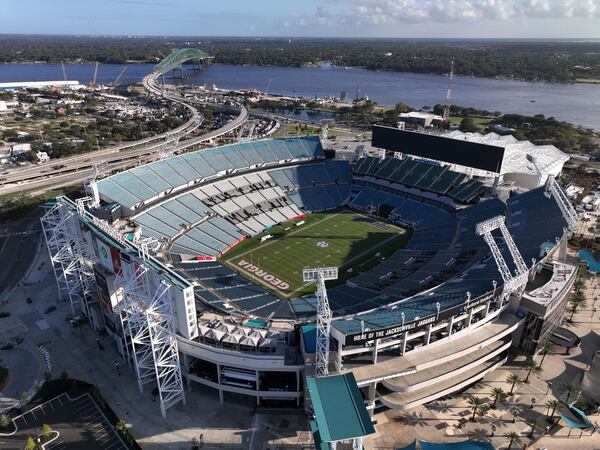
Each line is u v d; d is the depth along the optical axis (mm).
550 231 112875
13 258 137500
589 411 81625
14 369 91562
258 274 128125
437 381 78562
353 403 64688
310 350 77500
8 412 81000
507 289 86625
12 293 118688
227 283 115625
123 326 86562
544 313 88188
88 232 100125
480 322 87375
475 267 108750
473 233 138375
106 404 81500
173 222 142250
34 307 112625
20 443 75062
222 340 81375
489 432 76625
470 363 82188
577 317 109562
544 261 101688
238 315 92250
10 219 165500
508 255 108250
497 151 154750
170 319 78375
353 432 60156
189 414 80750
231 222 154875
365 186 189625
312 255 141000
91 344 99250
